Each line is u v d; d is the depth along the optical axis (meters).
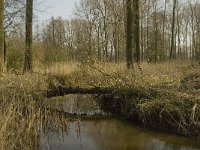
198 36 46.09
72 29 40.09
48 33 48.03
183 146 8.24
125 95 11.09
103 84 13.03
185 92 10.39
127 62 15.48
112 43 27.70
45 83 12.99
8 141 7.08
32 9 16.97
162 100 9.78
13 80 10.89
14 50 23.50
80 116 11.59
